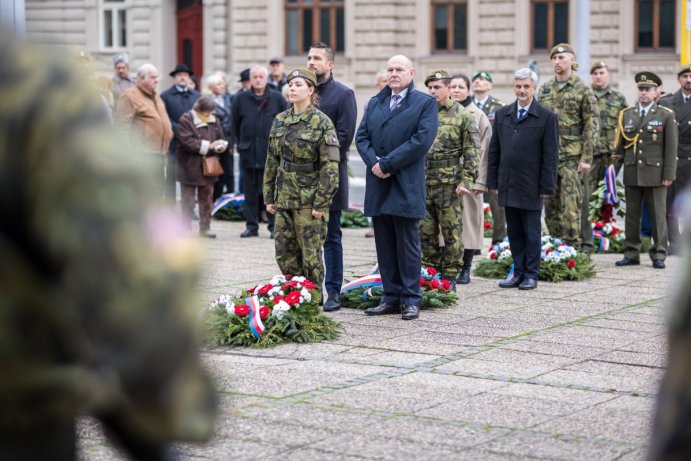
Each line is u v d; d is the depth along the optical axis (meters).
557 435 5.53
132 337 1.74
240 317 8.21
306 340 8.25
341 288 10.08
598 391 6.60
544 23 34.22
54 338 1.89
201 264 1.83
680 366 2.23
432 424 5.74
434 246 10.95
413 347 8.09
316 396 6.39
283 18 36.75
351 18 35.56
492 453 5.19
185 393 1.79
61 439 2.05
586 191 13.80
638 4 32.97
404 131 9.21
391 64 9.28
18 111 1.83
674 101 14.52
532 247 11.30
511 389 6.63
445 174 10.71
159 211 1.80
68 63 1.92
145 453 2.06
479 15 34.44
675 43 32.81
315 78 9.48
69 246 1.75
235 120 15.59
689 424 2.19
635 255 13.23
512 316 9.54
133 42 38.62
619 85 32.94
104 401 1.88
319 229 9.46
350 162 29.97
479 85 14.19
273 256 13.53
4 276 1.85
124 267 1.74
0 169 1.81
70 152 1.78
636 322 9.24
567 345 8.17
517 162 11.16
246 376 6.96
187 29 38.53
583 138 12.71
